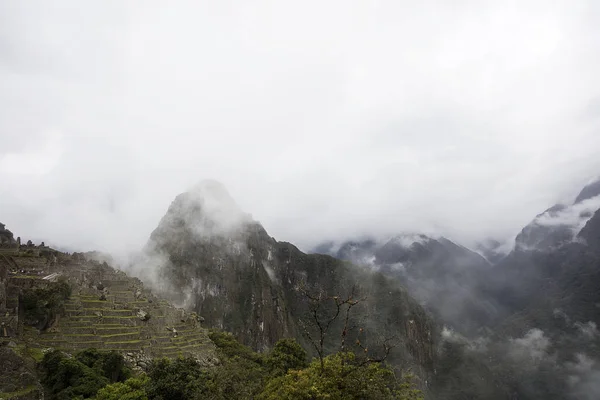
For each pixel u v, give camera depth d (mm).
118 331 45094
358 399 23938
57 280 47156
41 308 39906
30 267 53938
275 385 32688
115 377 36844
